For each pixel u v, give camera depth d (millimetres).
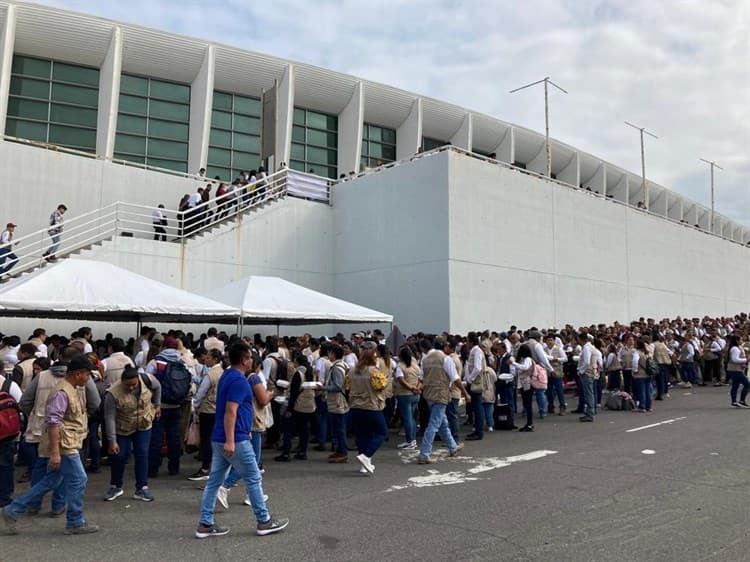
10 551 5133
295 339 13945
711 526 5555
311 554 4969
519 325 20859
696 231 34406
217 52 24297
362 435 8180
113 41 22219
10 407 6230
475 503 6457
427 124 31406
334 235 22109
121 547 5215
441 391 8859
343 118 28391
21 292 9422
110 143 21984
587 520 5777
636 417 12914
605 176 41344
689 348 18828
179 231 20688
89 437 8328
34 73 22125
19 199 18062
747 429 11008
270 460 9297
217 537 5457
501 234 20516
